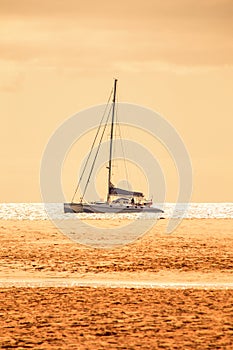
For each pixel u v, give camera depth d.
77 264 88.81
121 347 44.03
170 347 44.06
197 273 80.50
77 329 49.00
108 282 72.56
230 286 69.81
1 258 94.94
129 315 54.06
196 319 52.59
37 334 47.41
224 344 44.81
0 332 48.00
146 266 87.06
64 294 63.84
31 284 70.75
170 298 61.75
